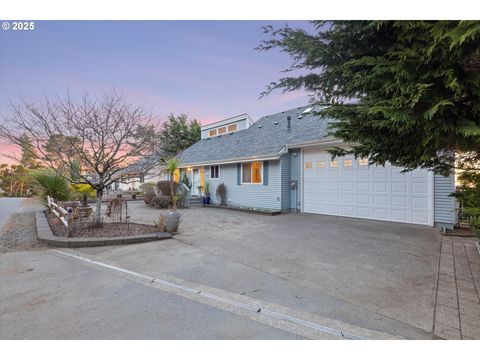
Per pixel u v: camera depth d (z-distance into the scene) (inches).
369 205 329.1
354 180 343.6
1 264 167.9
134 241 221.6
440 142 103.4
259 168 458.3
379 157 129.3
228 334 90.8
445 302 111.9
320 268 156.6
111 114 259.0
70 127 244.8
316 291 124.8
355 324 96.3
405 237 233.5
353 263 164.9
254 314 103.8
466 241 217.2
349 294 121.0
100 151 256.8
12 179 1061.8
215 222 327.6
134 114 282.2
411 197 294.0
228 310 107.0
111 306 110.3
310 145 380.5
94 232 249.9
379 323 96.7
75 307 109.4
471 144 100.7
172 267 160.4
